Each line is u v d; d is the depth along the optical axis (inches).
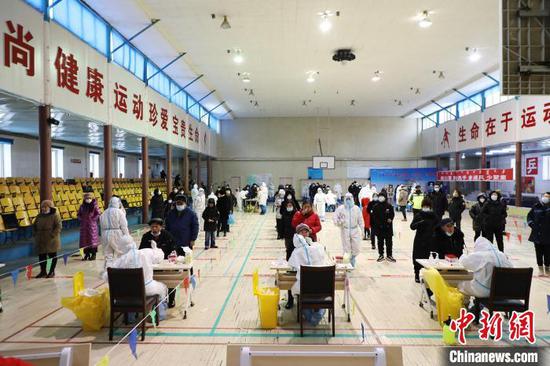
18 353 65.1
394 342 151.2
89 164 714.8
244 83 635.5
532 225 258.2
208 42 442.9
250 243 390.6
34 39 249.4
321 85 653.3
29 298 206.1
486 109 647.8
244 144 993.5
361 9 363.3
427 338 155.0
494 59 517.3
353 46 462.6
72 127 422.0
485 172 634.8
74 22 309.3
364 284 234.1
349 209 269.9
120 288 152.6
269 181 986.7
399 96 742.5
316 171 979.3
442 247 209.2
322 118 981.8
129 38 412.2
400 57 505.7
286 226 252.2
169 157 557.6
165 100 543.5
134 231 440.5
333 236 440.1
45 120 260.7
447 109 837.8
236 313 185.3
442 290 167.2
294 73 577.9
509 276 148.2
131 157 908.6
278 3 349.7
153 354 141.7
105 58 355.9
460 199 388.2
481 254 157.0
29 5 244.7
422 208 234.2
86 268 273.7
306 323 171.5
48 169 264.5
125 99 399.9
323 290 156.4
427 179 866.1
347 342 151.6
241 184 991.6
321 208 601.9
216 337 157.4
